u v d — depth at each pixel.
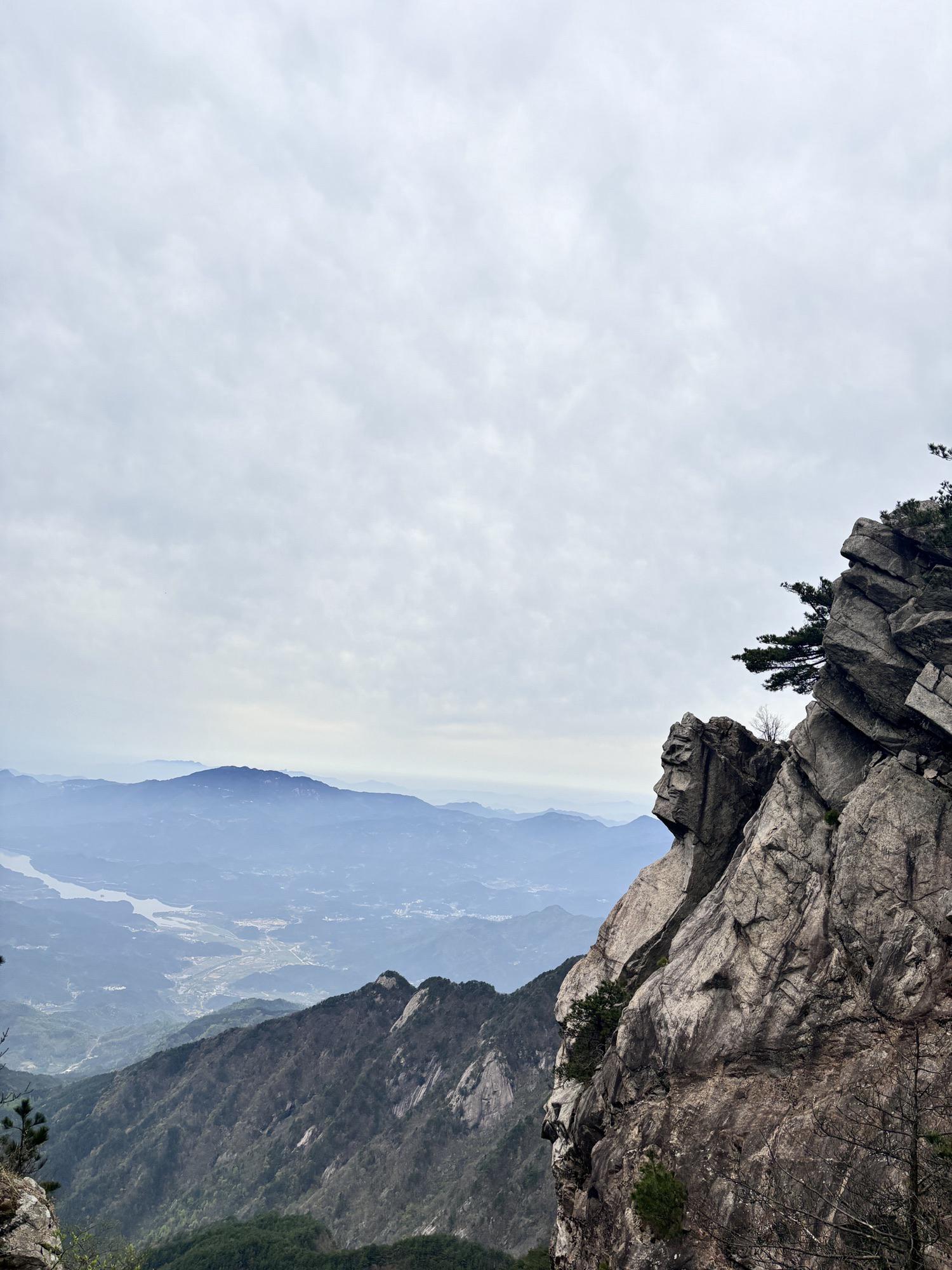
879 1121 28.80
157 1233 183.88
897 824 37.66
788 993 36.47
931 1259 20.91
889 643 42.69
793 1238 28.11
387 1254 115.44
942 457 42.34
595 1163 38.38
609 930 53.88
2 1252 17.22
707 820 52.34
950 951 33.22
